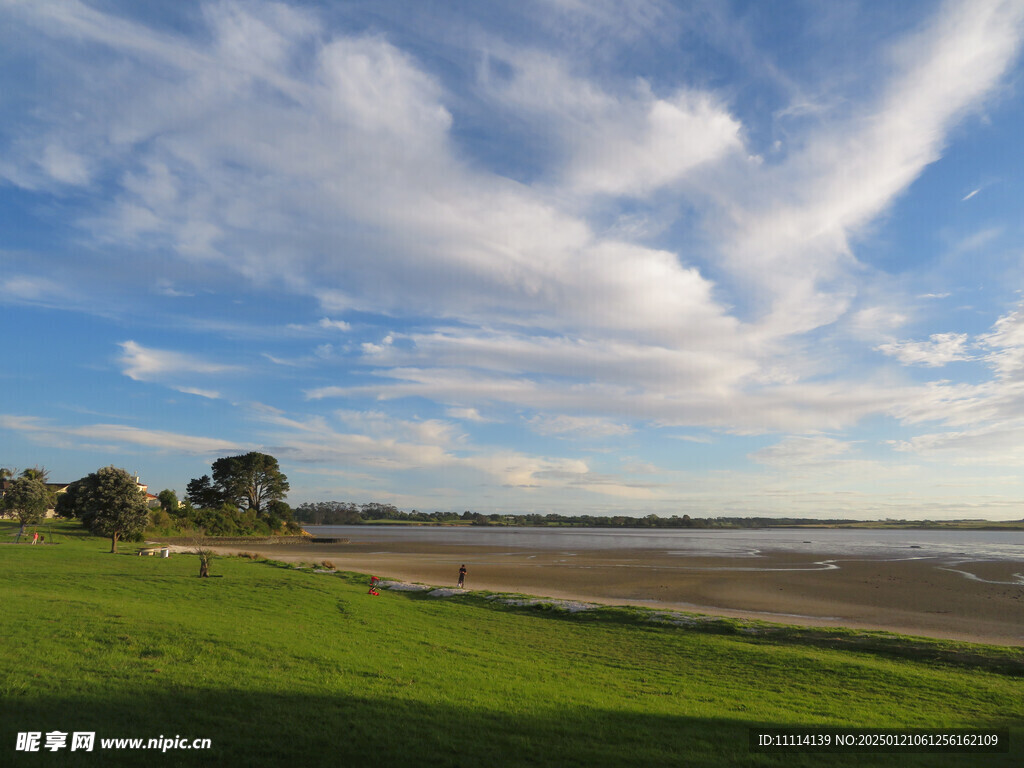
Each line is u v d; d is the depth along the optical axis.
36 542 54.69
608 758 10.24
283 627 20.97
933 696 17.48
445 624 26.69
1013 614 36.12
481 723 11.62
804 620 33.97
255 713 10.99
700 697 16.05
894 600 41.44
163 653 14.86
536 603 34.41
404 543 126.00
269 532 131.25
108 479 53.16
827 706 15.88
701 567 65.94
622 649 23.11
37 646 14.35
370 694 12.93
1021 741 13.39
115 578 31.53
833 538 179.12
